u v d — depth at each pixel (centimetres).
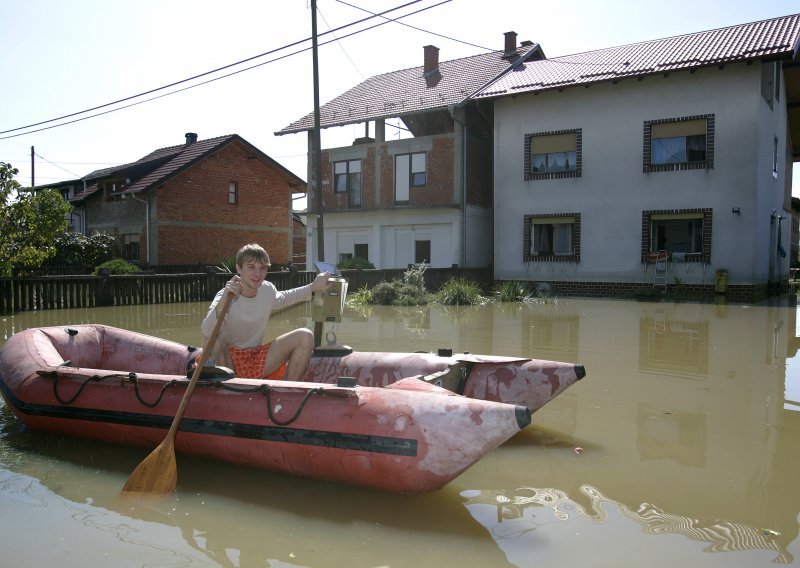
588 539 286
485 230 2344
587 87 1906
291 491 348
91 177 3023
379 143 2341
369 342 884
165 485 346
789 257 2406
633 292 1853
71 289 1334
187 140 2977
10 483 362
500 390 459
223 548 281
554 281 1983
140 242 2539
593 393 562
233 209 2756
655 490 341
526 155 2019
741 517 307
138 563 267
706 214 1739
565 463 385
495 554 273
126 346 547
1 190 1277
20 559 270
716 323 1122
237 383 375
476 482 356
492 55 2481
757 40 1747
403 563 266
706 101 1734
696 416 486
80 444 436
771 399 541
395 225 2316
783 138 2089
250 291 418
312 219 2511
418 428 319
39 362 466
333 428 336
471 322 1152
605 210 1894
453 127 2364
